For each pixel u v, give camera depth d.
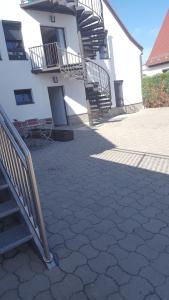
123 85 18.31
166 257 2.77
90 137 10.20
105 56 17.08
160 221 3.47
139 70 19.34
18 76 12.56
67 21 14.40
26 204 3.15
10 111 12.36
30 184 2.61
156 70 22.70
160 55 22.38
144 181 4.90
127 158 6.55
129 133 10.03
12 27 12.39
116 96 18.05
